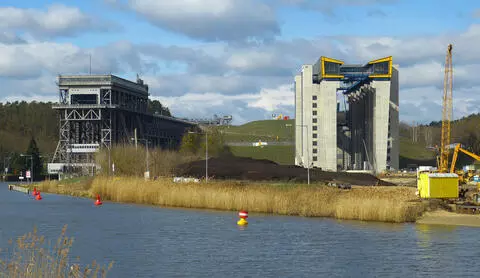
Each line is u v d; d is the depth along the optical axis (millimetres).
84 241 63062
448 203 93375
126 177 136625
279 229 71875
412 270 48438
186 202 102312
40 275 32688
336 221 80000
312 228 72688
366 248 58250
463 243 60969
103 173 163625
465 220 79312
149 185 116250
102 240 63844
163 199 107375
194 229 72125
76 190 152875
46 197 136250
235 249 58125
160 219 82812
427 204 89438
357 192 101000
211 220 81375
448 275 46594
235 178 142000
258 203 93188
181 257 54094
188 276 46531
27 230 71500
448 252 55938
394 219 79250
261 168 152500
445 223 77125
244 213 76875
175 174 153750
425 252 56062
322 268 49375
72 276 33969
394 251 56625
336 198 91188
